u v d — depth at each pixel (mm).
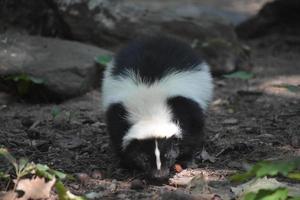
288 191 8625
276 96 14969
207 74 12172
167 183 9938
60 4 16844
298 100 14625
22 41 15430
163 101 10555
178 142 10477
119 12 17125
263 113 13766
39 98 14336
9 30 17156
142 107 10453
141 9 17453
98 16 16953
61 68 14422
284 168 8367
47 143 11594
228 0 22359
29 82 14086
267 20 20562
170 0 21078
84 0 16859
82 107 14023
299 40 19844
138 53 11422
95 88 15094
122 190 9641
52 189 9398
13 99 14336
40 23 17297
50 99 14328
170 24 17125
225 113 13867
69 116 13023
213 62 16625
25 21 17375
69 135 12281
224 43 16875
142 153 10125
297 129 12516
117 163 10930
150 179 9953
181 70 11188
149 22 17141
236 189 9211
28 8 17312
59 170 10484
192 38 17109
